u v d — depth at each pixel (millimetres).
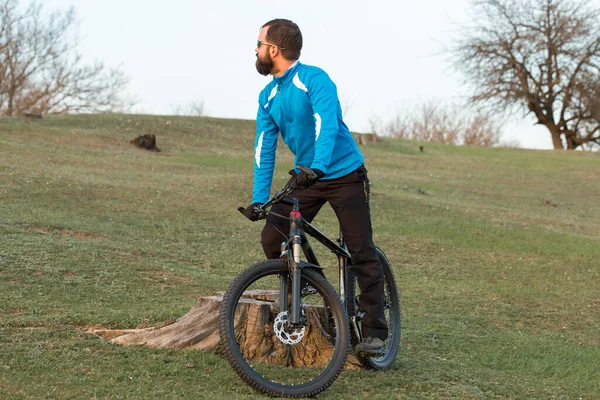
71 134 39062
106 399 5703
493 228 21500
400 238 18969
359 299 7293
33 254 11938
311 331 7422
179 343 7348
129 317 8578
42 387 5801
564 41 68812
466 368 7957
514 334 10406
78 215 17609
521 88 72562
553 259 17766
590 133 76812
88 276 11109
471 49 73250
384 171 39094
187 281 11992
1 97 73188
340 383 6848
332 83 6723
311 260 7086
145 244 15383
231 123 55406
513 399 6906
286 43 6754
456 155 53344
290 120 6855
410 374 7406
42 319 8109
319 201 7082
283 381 6684
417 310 11688
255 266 6418
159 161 33156
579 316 12289
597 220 28406
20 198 18703
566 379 7957
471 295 13328
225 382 6484
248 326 7297
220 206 21344
